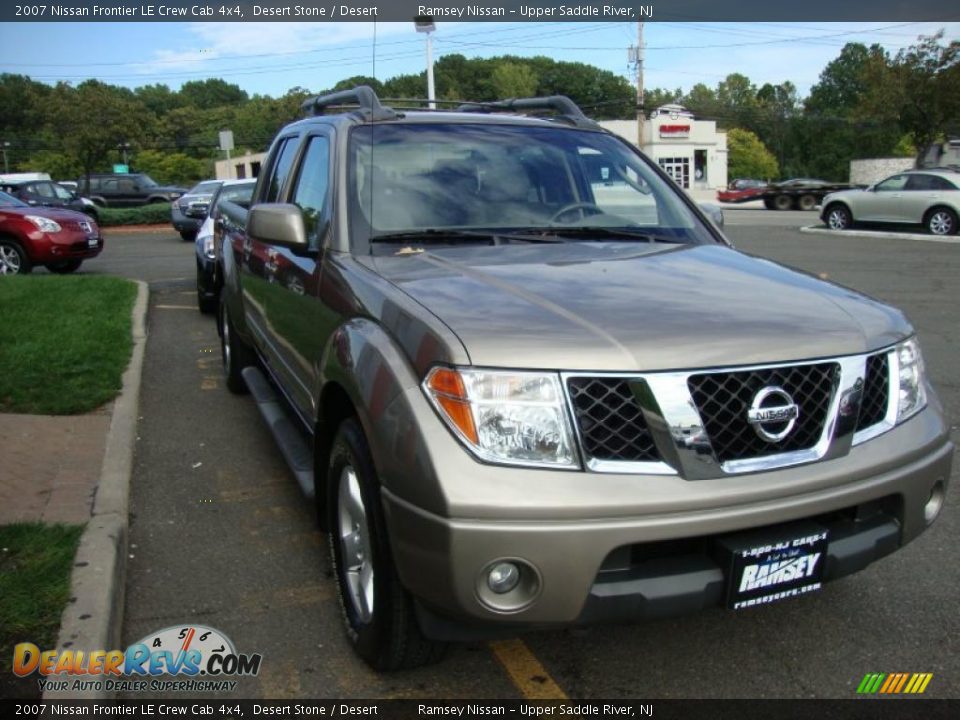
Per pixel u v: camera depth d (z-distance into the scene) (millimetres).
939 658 3025
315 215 3850
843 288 3211
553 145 4164
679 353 2434
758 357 2490
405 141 3920
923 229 21797
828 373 2602
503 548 2285
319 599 3455
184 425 5730
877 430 2721
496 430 2346
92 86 40344
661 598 2381
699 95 122438
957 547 3867
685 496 2350
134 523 4168
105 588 3172
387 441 2482
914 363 2918
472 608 2332
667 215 4059
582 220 3873
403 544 2445
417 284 2916
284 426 4363
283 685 2885
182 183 73500
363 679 2918
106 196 35312
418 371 2504
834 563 2609
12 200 14445
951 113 38594
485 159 3953
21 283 10461
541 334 2461
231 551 3879
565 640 3152
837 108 108625
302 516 4270
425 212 3646
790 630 3209
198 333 8914
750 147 96188
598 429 2371
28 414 5410
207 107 106250
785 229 23906
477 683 2900
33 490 4152
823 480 2514
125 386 6160
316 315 3488
